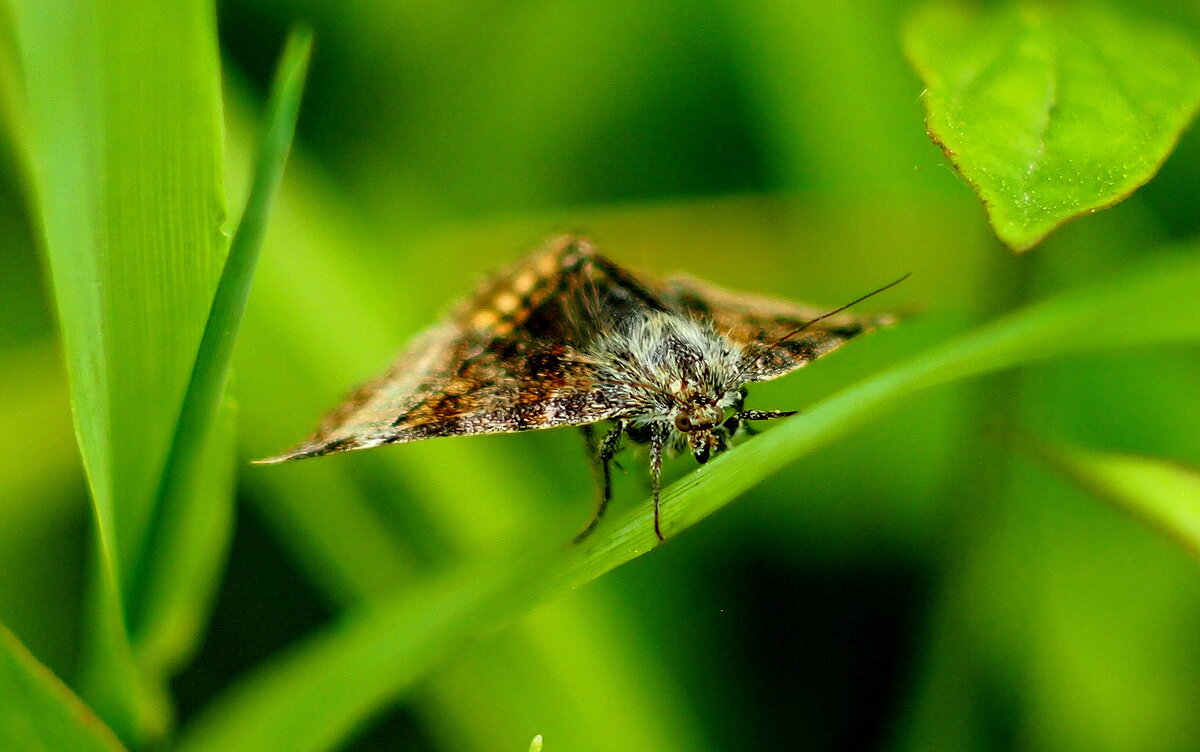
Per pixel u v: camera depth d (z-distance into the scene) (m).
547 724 0.11
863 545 0.12
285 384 0.11
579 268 0.11
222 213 0.10
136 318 0.10
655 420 0.11
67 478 0.12
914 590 0.12
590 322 0.11
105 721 0.10
